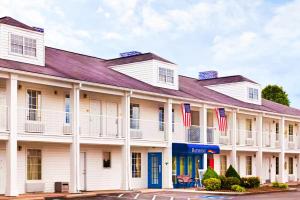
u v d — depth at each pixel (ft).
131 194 97.71
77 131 95.91
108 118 111.55
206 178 113.80
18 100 93.45
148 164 120.57
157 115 123.75
